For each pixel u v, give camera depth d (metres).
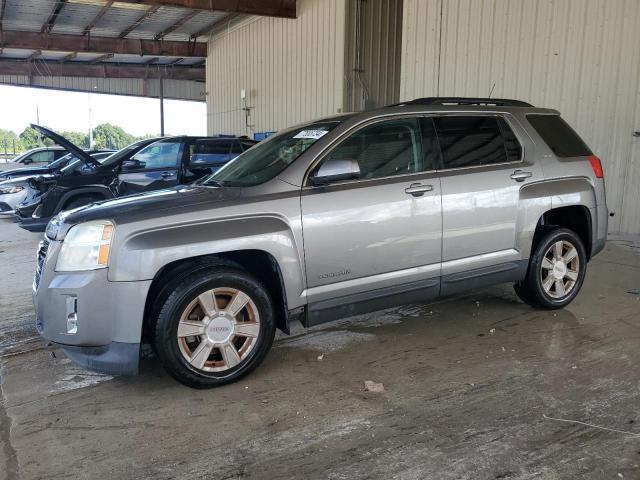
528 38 9.84
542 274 5.03
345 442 3.02
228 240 3.56
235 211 3.65
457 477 2.69
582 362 4.01
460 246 4.42
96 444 3.04
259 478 2.72
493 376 3.80
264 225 3.68
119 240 3.39
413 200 4.17
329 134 4.05
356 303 4.06
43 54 26.23
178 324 3.49
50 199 8.54
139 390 3.70
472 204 4.44
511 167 4.72
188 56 23.50
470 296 5.72
